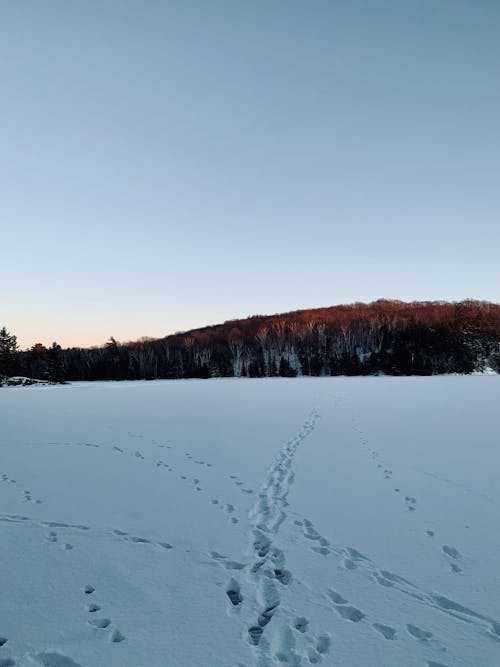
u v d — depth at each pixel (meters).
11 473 9.91
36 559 5.75
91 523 6.99
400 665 3.85
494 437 13.37
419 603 4.78
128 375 85.44
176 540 6.40
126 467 10.46
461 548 6.05
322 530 6.69
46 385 55.81
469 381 43.25
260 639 4.21
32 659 3.88
